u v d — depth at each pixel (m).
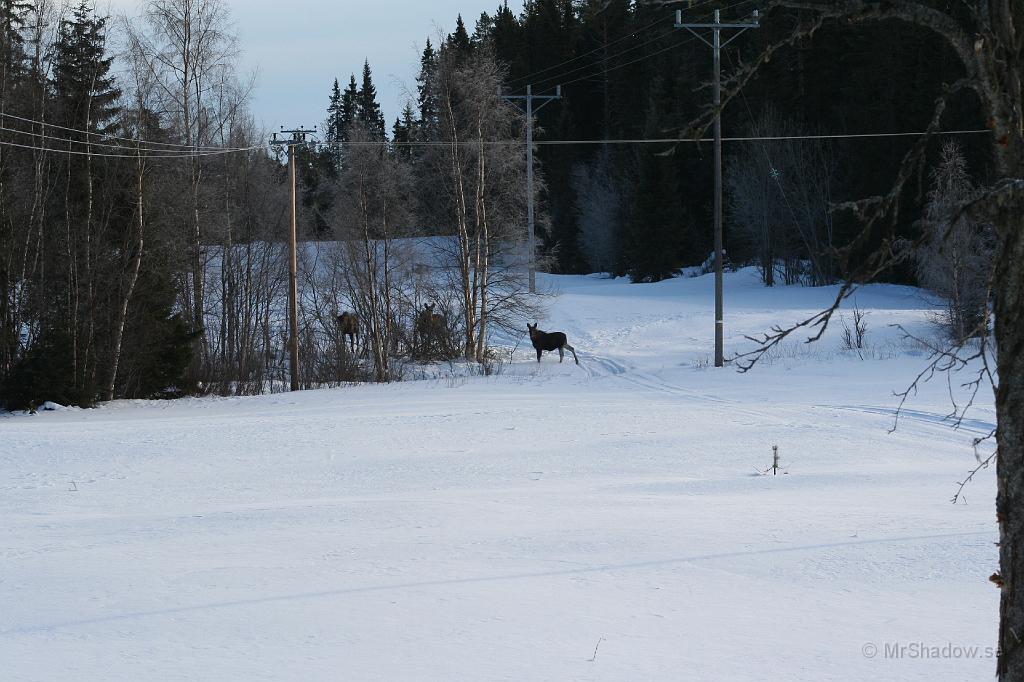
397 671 10.20
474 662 10.52
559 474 27.88
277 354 79.25
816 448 31.58
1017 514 6.66
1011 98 6.71
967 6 7.00
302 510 21.25
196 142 61.97
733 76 7.34
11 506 23.86
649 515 19.80
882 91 95.25
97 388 54.94
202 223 63.53
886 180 94.81
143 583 14.41
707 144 124.94
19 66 54.94
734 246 132.50
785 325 76.62
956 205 6.84
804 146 108.94
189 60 62.75
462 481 26.92
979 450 30.58
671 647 11.07
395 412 42.84
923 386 46.41
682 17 54.50
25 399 50.97
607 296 106.75
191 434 37.53
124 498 25.12
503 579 14.53
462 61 73.38
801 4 7.10
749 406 42.59
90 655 10.88
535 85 148.00
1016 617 6.67
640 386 52.16
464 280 70.69
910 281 100.25
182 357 59.59
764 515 19.61
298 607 12.95
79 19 55.91
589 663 10.48
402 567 15.37
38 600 13.52
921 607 12.82
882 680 9.80
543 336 66.31
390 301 74.31
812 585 14.03
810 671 10.13
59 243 55.81
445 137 71.19
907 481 24.81
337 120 189.62
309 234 106.50
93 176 56.00
